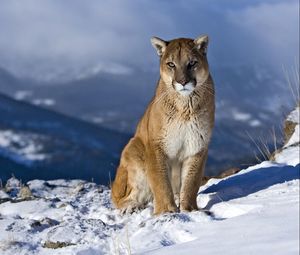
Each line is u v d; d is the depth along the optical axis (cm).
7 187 2031
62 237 1233
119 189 1565
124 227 1295
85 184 2028
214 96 1497
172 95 1441
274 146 2089
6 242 1236
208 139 1471
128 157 1546
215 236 1048
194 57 1467
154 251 1030
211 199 1473
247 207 1248
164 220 1233
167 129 1449
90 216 1481
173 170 1531
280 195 1326
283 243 932
